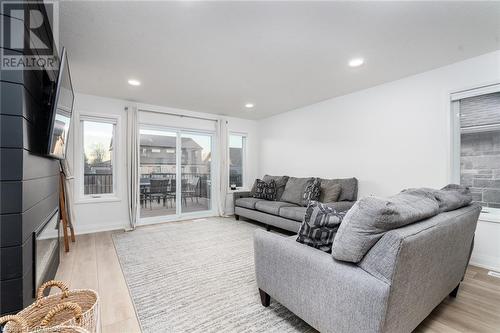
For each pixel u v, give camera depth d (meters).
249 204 4.39
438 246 1.28
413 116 3.03
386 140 3.31
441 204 1.54
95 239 3.44
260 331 1.48
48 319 0.99
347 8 1.76
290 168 4.96
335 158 4.02
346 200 3.53
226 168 5.34
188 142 5.02
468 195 1.82
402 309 1.14
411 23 1.95
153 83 3.32
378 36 2.14
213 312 1.68
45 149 1.64
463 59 2.60
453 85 2.69
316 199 3.70
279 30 2.05
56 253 2.29
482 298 1.87
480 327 1.52
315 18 1.88
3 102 1.20
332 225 1.39
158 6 1.74
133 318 1.62
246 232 3.84
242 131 5.67
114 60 2.60
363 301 1.09
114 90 3.62
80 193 3.79
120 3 1.70
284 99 4.12
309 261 1.35
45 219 1.77
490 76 2.45
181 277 2.23
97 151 4.02
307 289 1.36
